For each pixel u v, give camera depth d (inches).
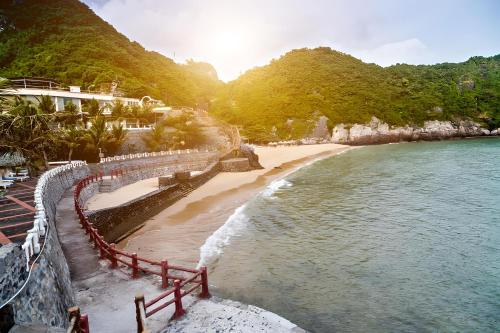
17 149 1246.9
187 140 2508.6
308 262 680.4
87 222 639.1
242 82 6053.2
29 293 301.9
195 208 1154.0
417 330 458.3
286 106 4741.6
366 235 837.2
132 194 1220.5
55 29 3809.1
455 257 690.8
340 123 4539.9
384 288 572.7
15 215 647.1
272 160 2714.1
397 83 5634.8
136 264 490.9
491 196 1187.3
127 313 402.0
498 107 4778.5
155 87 3909.9
